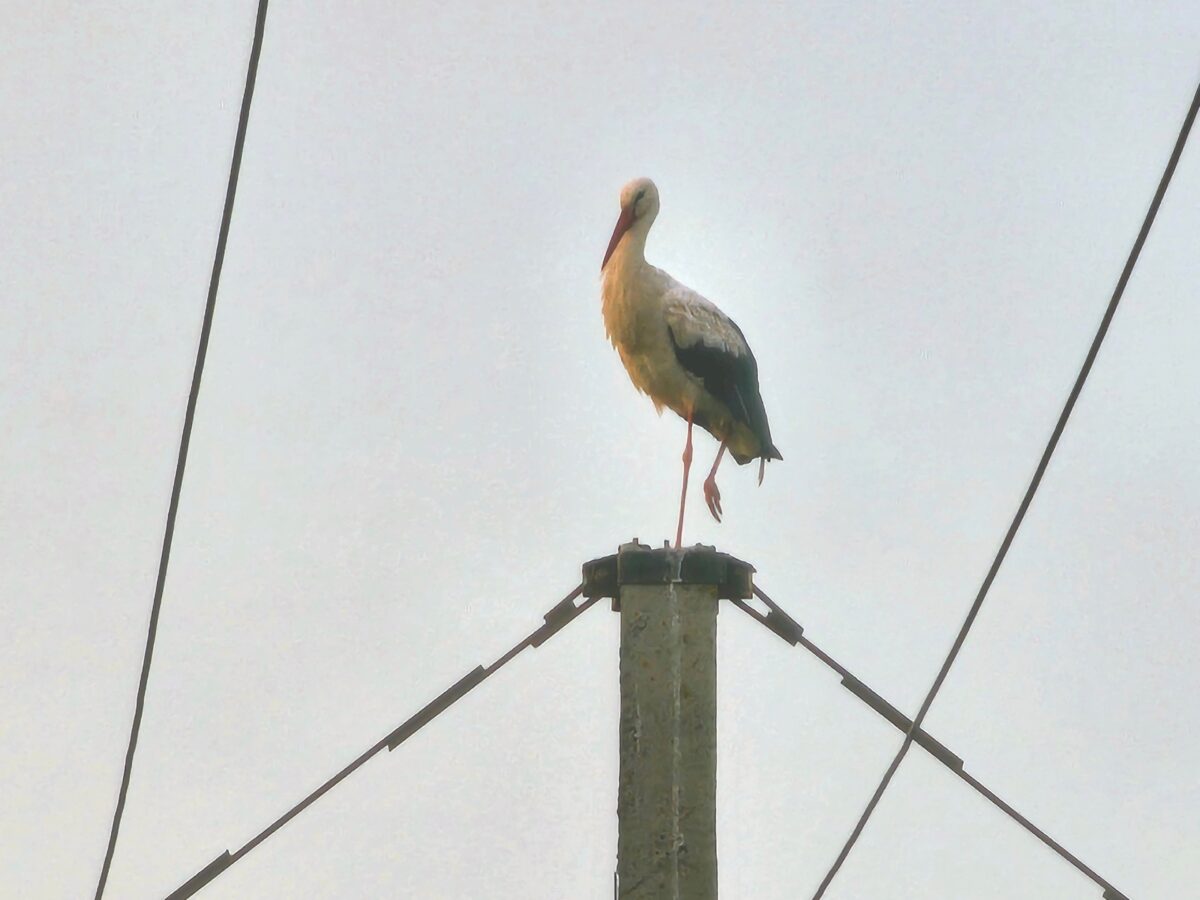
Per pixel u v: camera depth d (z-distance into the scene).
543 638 11.38
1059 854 12.73
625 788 9.82
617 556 10.22
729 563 10.20
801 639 11.59
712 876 9.73
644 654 9.92
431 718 11.70
